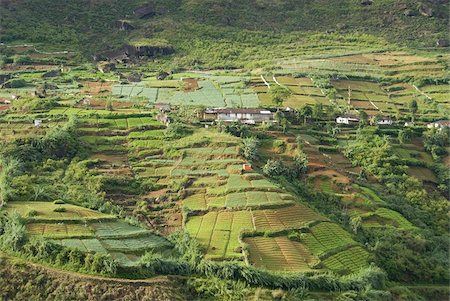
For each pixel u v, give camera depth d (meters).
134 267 103.75
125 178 146.00
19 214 114.69
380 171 176.75
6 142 156.38
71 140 161.25
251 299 102.56
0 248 108.12
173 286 103.31
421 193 168.50
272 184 141.12
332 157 182.12
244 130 180.50
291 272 109.50
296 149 173.12
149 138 169.25
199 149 160.25
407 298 116.19
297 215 129.75
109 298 97.31
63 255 104.31
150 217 131.62
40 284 99.75
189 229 124.06
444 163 192.50
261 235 120.81
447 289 125.06
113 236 115.19
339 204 151.50
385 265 126.00
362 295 108.25
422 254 135.75
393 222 148.00
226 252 114.75
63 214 120.06
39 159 152.88
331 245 122.56
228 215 128.12
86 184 142.12
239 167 148.62
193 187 141.62
